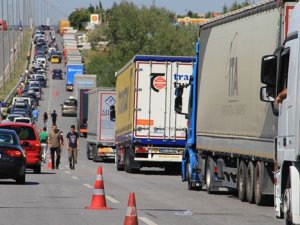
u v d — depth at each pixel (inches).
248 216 1628.9
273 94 1400.1
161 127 3353.8
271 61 1385.3
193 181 2412.6
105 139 4672.7
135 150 3351.4
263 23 1817.2
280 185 1347.2
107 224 1453.0
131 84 3420.3
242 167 1982.0
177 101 2564.0
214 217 1605.6
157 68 3341.5
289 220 1300.4
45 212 1657.2
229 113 2062.0
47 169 3698.3
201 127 2342.5
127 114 3523.6
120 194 2176.4
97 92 4726.9
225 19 2138.3
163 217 1593.3
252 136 1866.4
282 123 1349.7
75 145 3698.3
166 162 3432.6
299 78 1239.5
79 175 3166.8
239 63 1988.2
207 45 2322.8
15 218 1542.8
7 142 2486.5
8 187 2359.7
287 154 1296.8
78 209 1724.9
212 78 2245.3
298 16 1290.6
